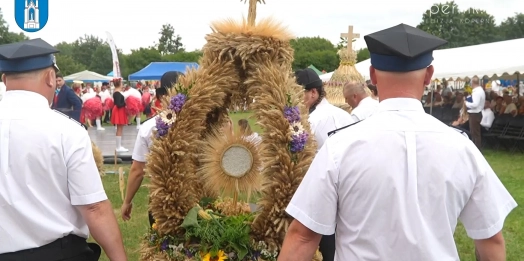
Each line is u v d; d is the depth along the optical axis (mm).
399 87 1719
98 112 17984
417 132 1681
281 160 2645
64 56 62344
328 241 3254
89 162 2145
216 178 2820
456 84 26891
